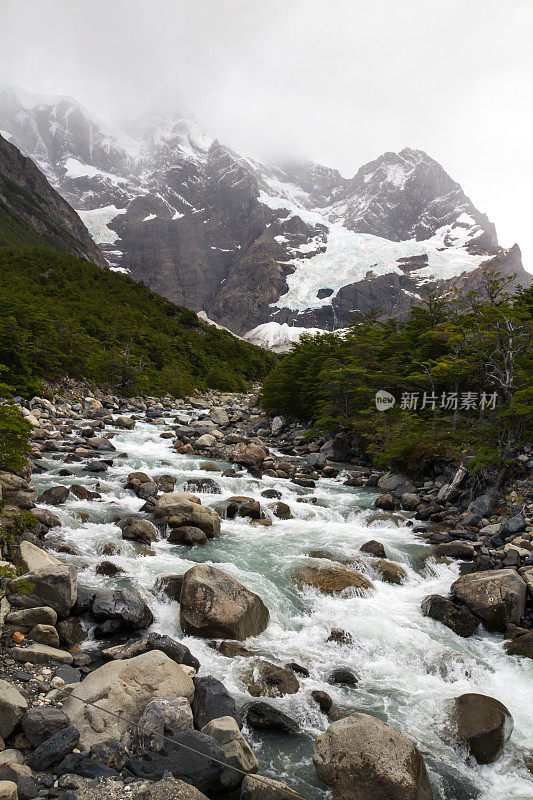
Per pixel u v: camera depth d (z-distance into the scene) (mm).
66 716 6660
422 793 6598
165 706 6996
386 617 11383
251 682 8578
